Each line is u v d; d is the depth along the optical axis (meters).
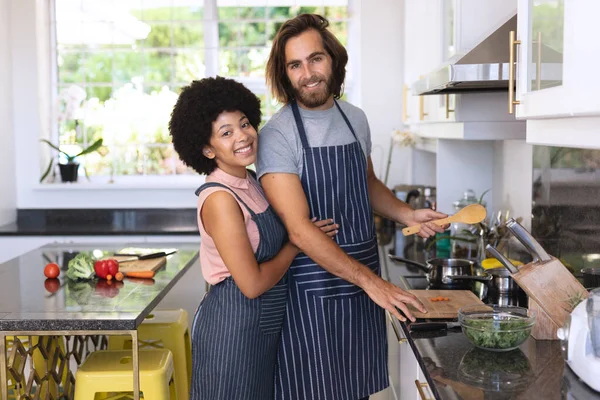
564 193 2.72
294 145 2.23
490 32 2.44
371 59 5.10
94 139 5.38
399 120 5.14
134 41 5.35
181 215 5.19
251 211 2.14
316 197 2.26
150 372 2.72
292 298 2.28
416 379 2.20
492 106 2.77
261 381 2.22
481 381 1.68
